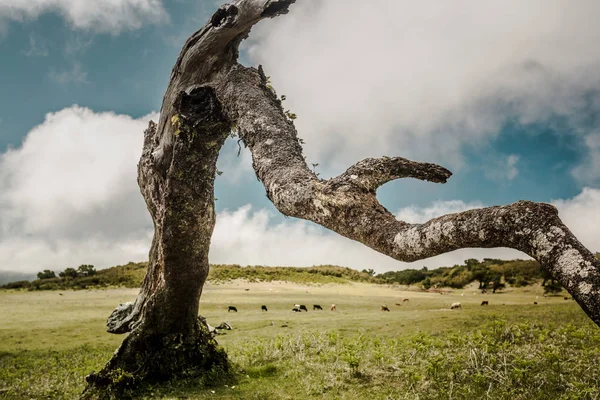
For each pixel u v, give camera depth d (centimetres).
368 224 327
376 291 5212
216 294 4338
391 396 762
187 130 679
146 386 966
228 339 1581
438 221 282
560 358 828
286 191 411
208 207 827
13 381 1111
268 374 1009
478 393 739
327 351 1091
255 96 599
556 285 4516
